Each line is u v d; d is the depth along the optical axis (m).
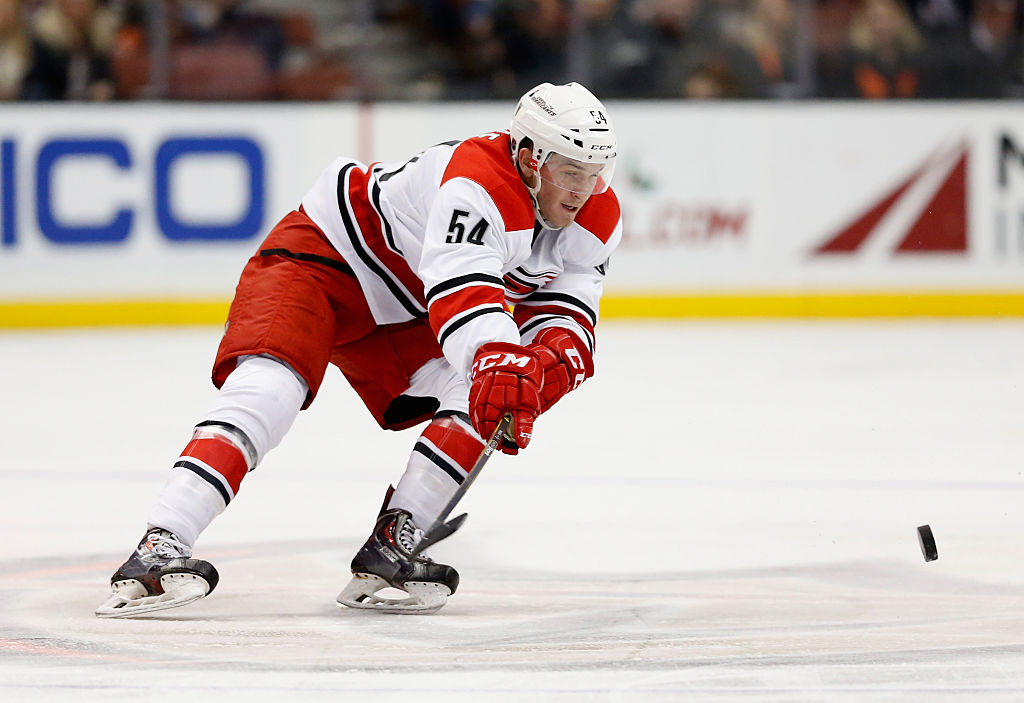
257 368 10.87
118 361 30.05
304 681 8.86
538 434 20.91
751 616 10.66
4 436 21.02
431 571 10.69
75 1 35.97
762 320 37.62
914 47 38.59
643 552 13.20
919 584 11.73
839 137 37.59
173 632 10.13
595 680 8.86
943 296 37.97
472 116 37.47
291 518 14.88
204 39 36.84
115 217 35.97
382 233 11.18
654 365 29.02
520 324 11.09
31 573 12.29
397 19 37.78
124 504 15.76
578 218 10.89
